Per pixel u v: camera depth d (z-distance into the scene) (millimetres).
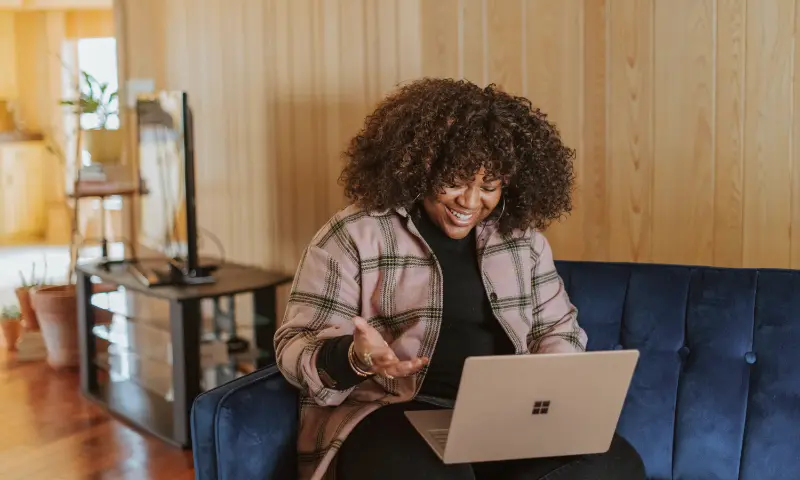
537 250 1773
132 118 3645
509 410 1324
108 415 3143
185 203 2875
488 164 1556
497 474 1479
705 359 1663
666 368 1696
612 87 2498
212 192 3430
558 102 2580
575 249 2611
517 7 2605
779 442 1576
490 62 2668
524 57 2611
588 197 2572
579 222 2594
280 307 3236
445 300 1639
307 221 3113
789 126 2285
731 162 2367
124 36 3689
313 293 1595
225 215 3393
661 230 2480
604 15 2484
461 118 1577
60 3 6582
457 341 1627
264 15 3129
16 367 3811
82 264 3375
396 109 1650
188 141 2850
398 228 1646
